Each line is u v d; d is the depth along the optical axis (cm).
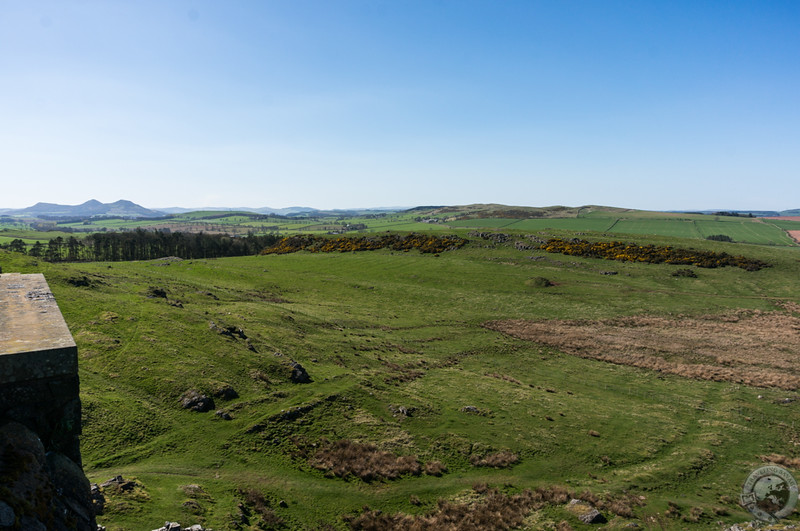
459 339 6569
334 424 3375
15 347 832
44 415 868
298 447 3009
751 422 4159
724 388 4972
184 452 2741
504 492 2864
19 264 5362
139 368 3506
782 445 3741
